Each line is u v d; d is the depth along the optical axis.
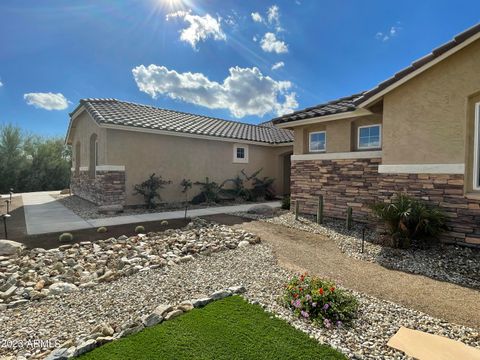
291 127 11.62
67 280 5.11
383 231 7.57
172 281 4.86
